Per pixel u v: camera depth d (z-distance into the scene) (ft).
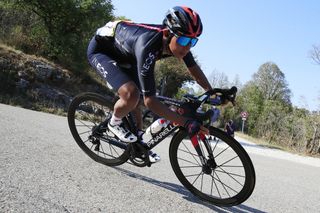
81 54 55.57
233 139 9.79
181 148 11.19
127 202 9.20
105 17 56.49
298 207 12.64
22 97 40.86
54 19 53.83
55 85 47.78
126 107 10.45
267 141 94.53
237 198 9.96
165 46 9.88
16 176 9.39
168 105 10.46
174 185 11.82
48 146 13.64
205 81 11.30
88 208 8.30
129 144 11.46
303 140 76.23
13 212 7.27
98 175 11.05
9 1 52.42
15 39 52.70
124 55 10.69
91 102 12.86
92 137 12.47
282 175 21.77
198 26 9.62
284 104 180.04
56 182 9.58
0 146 12.07
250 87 178.91
